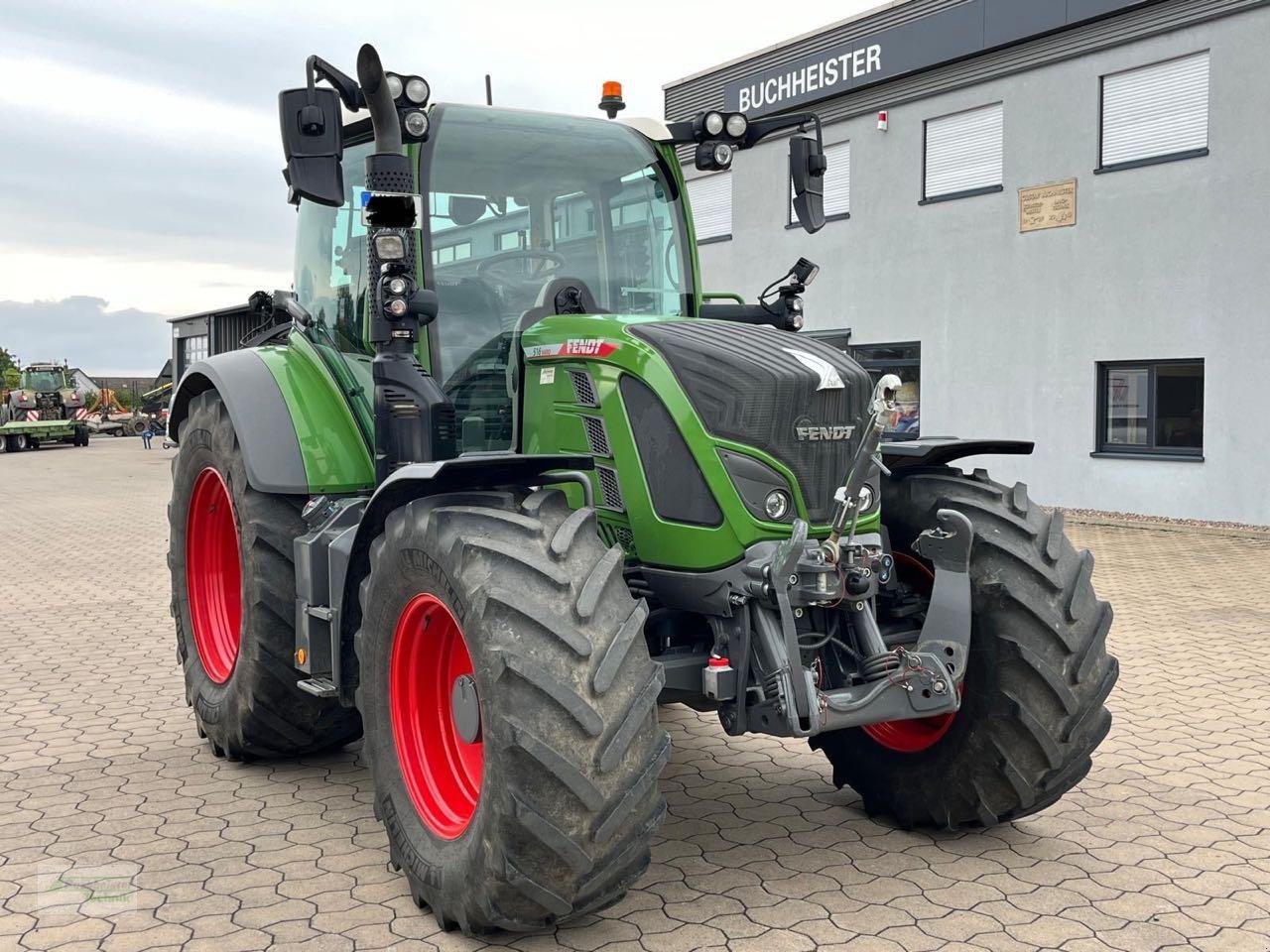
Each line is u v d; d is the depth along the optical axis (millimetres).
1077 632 3562
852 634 3527
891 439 4344
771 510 3324
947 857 3662
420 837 3260
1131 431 13750
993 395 15023
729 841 3811
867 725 3943
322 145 3363
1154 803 4176
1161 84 13219
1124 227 13547
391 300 3641
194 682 4863
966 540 3498
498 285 4125
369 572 3750
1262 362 12406
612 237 4391
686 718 5484
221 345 22672
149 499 18094
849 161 16797
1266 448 12438
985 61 14867
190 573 5078
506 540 3010
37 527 14133
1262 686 5902
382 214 3600
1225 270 12648
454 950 2984
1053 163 14211
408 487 3285
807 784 4449
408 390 3740
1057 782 3629
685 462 3393
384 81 3490
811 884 3432
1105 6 13406
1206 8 12617
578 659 2834
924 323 15820
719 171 4594
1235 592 8789
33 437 35969
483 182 4133
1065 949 2990
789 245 17719
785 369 3373
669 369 3461
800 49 17281
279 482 4172
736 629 3326
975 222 15109
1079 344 14078
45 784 4375
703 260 19312
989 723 3594
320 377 4516
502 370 4109
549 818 2771
